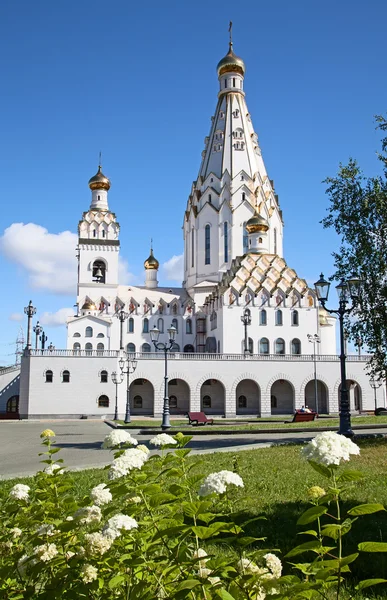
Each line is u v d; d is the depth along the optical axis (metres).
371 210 32.53
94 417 73.75
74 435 43.28
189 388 78.62
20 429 51.47
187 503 5.77
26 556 6.64
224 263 102.62
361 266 32.69
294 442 29.97
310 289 91.31
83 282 99.88
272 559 5.54
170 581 5.69
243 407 83.94
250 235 99.75
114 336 94.31
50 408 72.88
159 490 6.70
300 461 20.98
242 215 103.06
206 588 5.30
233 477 6.18
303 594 5.07
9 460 26.53
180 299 101.94
